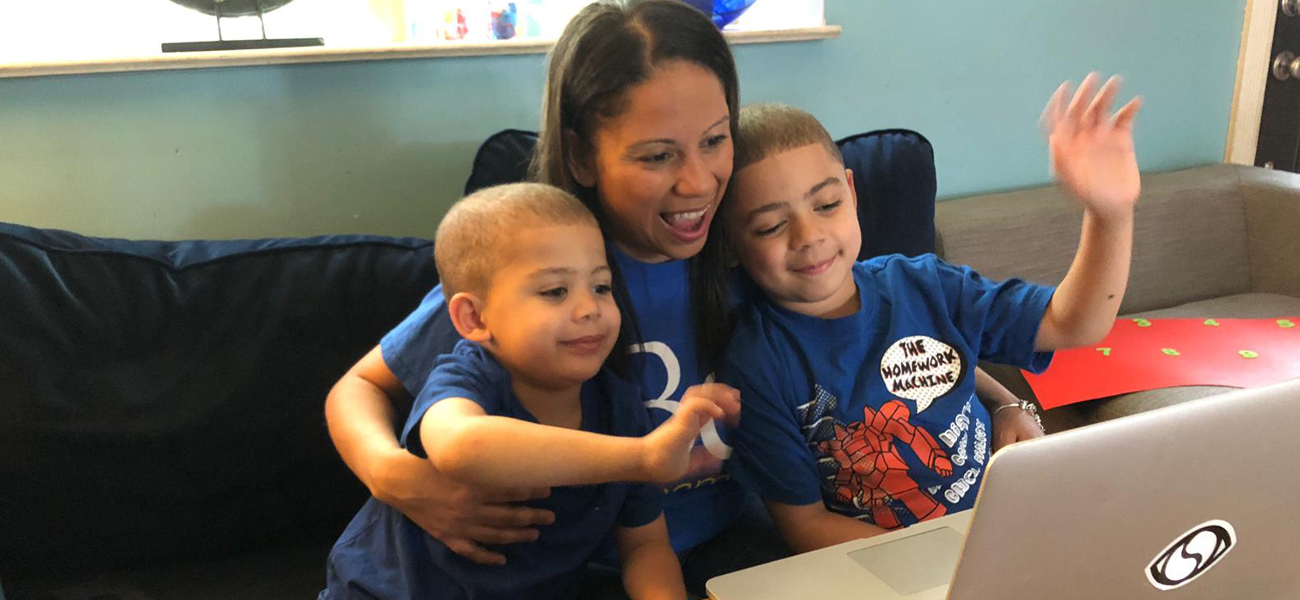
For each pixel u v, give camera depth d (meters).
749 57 1.69
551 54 1.01
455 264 0.89
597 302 0.86
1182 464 0.60
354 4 1.54
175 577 1.16
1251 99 2.24
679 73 0.91
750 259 1.06
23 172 1.27
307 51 1.33
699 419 0.73
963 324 1.13
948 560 0.79
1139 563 0.63
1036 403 1.58
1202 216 2.03
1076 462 0.57
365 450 0.92
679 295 1.07
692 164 0.93
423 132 1.47
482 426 0.77
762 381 1.05
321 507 1.21
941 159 1.96
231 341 1.16
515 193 0.89
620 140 0.93
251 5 1.36
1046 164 2.07
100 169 1.30
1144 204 1.96
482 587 0.90
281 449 1.17
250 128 1.36
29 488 1.09
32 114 1.25
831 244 1.03
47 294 1.10
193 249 1.20
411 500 0.88
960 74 1.92
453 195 1.52
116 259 1.15
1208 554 0.65
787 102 1.75
